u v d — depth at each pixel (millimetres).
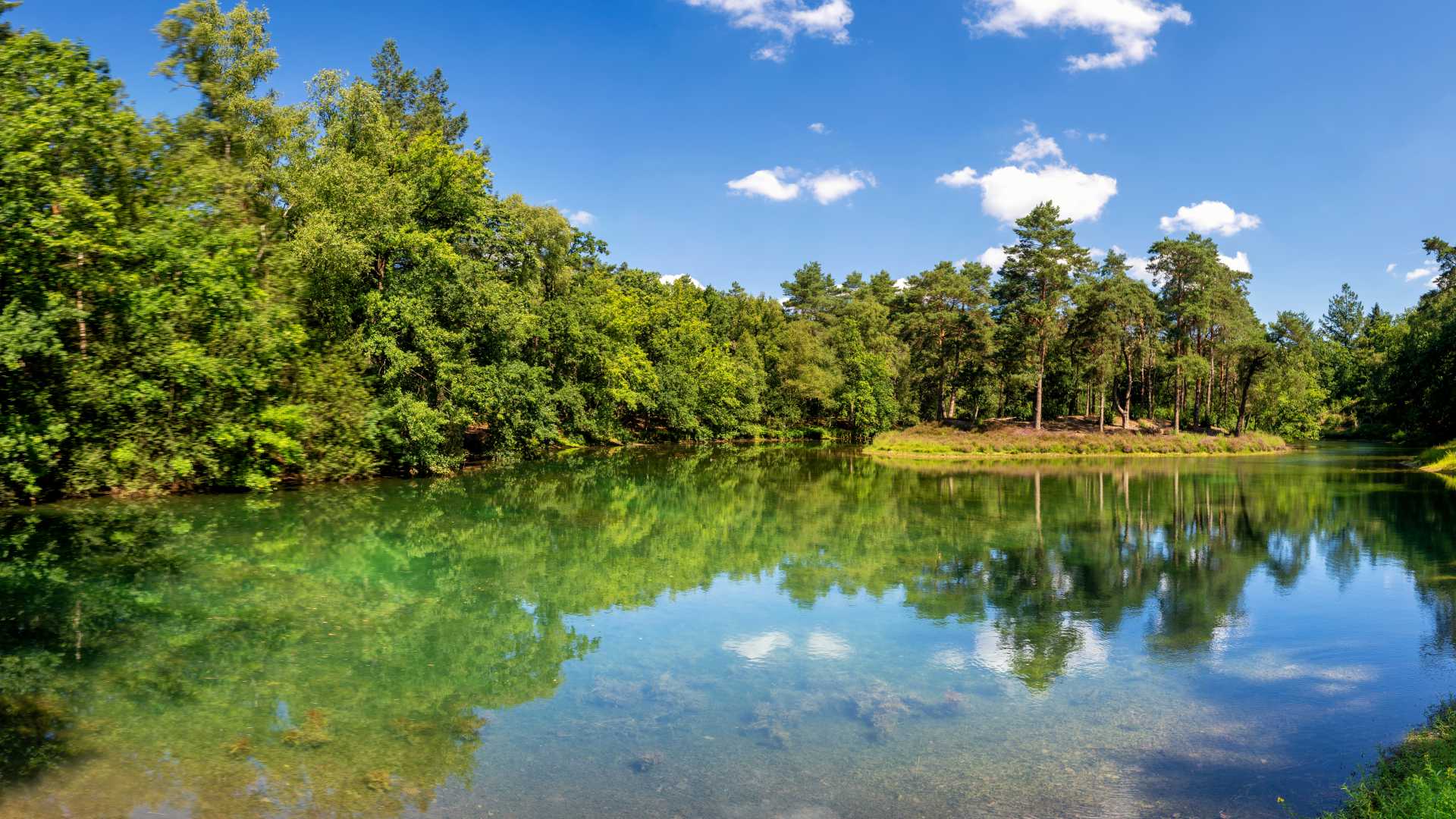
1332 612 13602
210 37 30688
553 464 43281
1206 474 40531
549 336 48781
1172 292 61938
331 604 13578
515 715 8992
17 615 12164
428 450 31609
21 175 17891
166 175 23484
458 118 47375
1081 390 74562
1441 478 36719
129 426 22203
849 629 12703
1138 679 10312
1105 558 18516
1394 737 8344
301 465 27656
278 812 6598
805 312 96625
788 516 25578
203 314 22594
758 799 6977
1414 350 49438
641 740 8305
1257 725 8734
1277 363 63000
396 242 29953
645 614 13531
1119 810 6785
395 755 7844
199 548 17391
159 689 9500
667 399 62844
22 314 17656
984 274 78250
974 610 13844
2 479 20562
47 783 7043
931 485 35375
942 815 6691
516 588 15234
